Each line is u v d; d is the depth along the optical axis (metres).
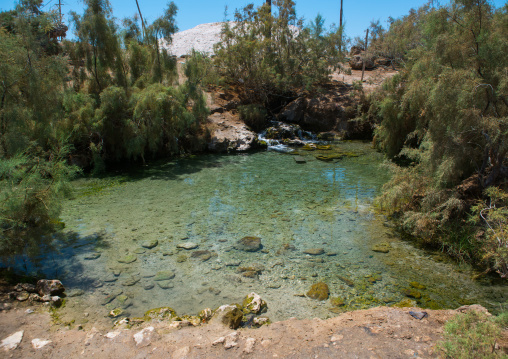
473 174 7.23
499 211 5.16
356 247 6.27
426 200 6.63
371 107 15.83
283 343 3.43
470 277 5.27
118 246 6.26
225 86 18.52
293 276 5.29
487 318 3.30
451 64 6.87
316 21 19.36
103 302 4.58
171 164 12.51
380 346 3.31
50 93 7.81
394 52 21.62
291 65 19.20
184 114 13.06
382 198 7.34
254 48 18.30
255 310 4.32
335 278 5.23
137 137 11.56
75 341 3.55
